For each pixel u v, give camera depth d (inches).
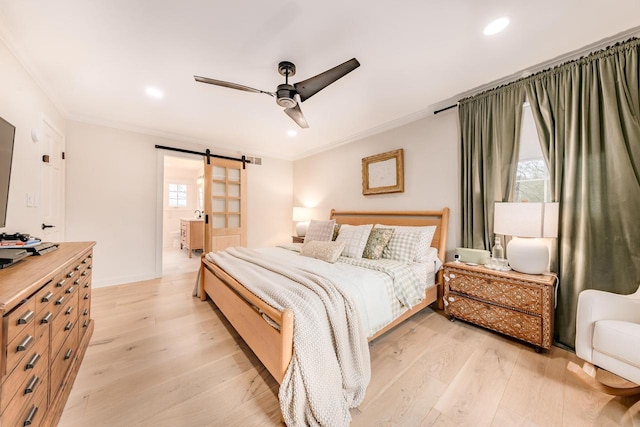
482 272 84.6
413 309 87.8
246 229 188.1
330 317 55.9
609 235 69.4
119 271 138.3
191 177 313.7
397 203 133.7
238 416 50.4
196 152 165.0
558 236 79.0
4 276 39.3
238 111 119.6
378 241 107.0
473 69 85.4
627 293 66.3
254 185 194.5
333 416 46.8
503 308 79.7
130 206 141.3
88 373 62.7
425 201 121.1
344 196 166.6
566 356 71.2
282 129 146.6
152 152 148.6
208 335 83.1
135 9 58.8
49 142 103.2
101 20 62.3
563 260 77.0
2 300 28.9
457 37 69.2
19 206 75.9
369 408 52.4
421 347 75.9
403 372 64.1
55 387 47.8
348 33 67.2
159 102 109.8
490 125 96.7
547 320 71.0
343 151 167.3
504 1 57.0
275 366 53.6
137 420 48.9
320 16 61.2
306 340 49.9
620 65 68.6
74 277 60.6
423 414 50.8
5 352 30.2
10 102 70.2
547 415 50.6
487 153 96.9
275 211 205.9
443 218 110.5
